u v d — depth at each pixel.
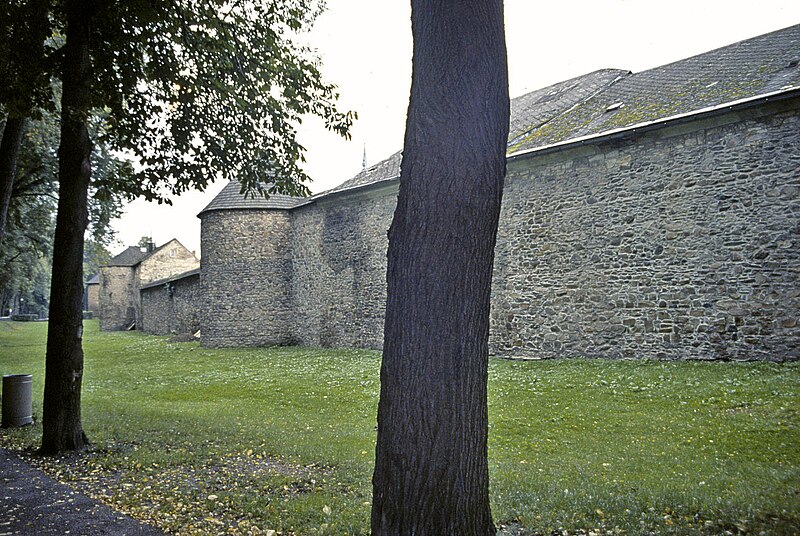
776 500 4.52
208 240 24.83
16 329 45.34
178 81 8.22
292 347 23.11
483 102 3.19
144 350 25.14
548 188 14.52
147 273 48.84
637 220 12.84
